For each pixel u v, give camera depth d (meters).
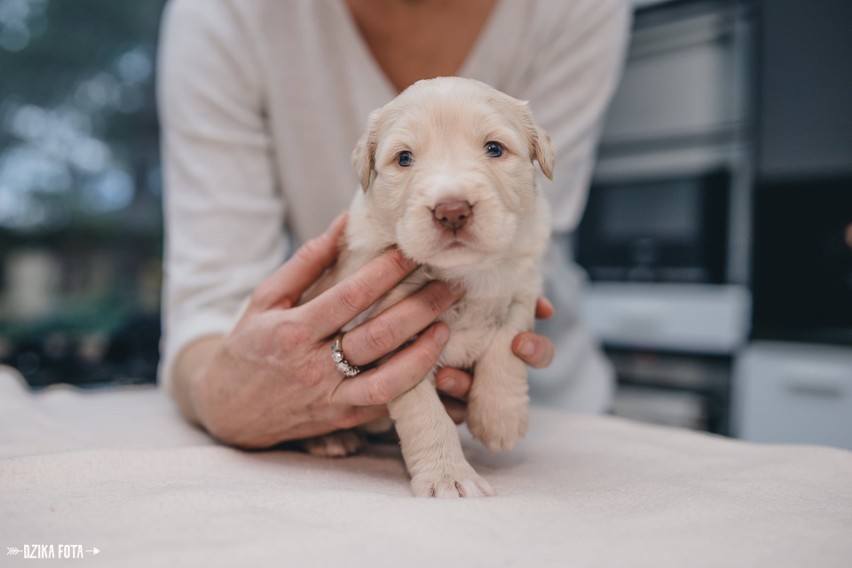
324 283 0.42
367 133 0.42
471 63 0.58
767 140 0.86
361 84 0.57
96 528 0.27
